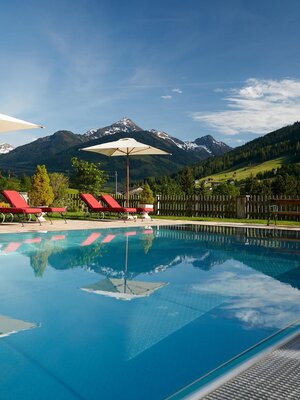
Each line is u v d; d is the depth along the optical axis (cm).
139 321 301
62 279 436
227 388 184
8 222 1073
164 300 360
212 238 845
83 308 331
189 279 454
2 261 534
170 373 215
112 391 194
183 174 8038
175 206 1673
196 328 287
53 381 204
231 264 555
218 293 391
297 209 1361
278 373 198
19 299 356
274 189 7450
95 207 1289
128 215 1306
